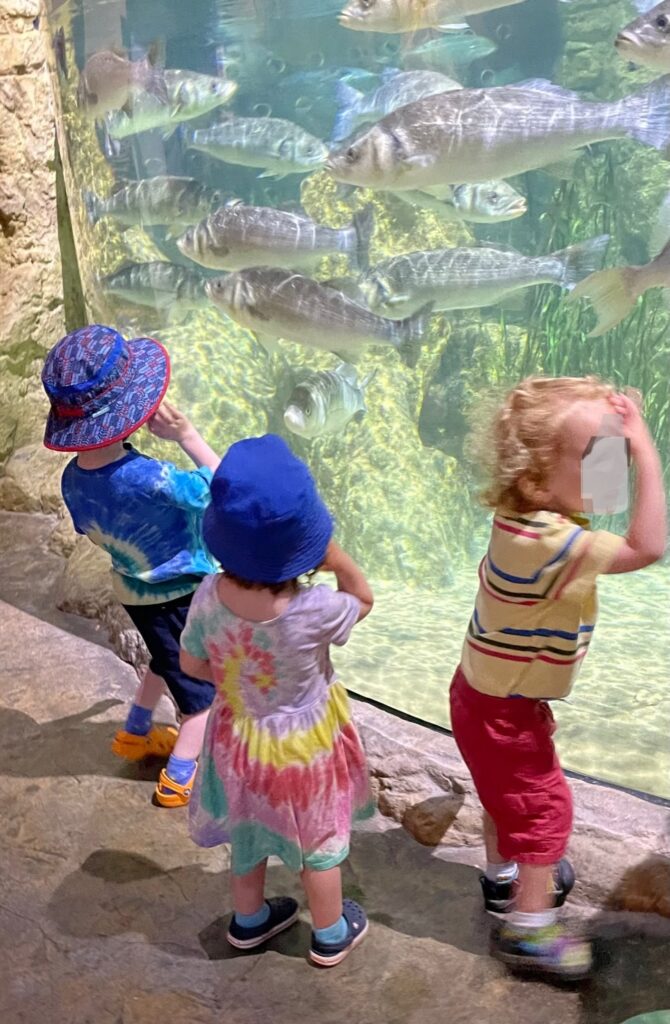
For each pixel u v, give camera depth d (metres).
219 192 4.27
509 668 1.99
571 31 3.67
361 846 2.63
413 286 3.71
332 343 3.78
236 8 3.92
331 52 3.95
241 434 4.71
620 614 3.69
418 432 4.54
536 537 1.87
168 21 3.88
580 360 4.41
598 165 3.87
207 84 3.92
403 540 4.38
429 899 2.43
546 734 2.08
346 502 4.50
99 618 3.86
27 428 5.18
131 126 4.00
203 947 2.30
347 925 2.25
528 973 2.16
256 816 2.10
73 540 4.54
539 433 1.85
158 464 2.50
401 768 2.77
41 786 2.92
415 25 3.53
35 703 3.35
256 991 2.16
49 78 4.95
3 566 4.43
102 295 4.55
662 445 4.23
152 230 4.34
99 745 3.11
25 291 5.04
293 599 1.95
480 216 3.68
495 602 1.97
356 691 3.21
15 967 2.24
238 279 3.71
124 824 2.75
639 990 2.09
